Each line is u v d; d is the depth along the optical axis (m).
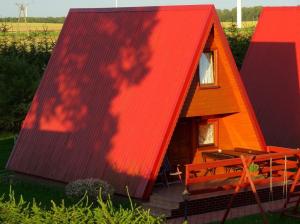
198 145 22.16
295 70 28.17
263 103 28.97
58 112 23.28
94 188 19.20
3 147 30.58
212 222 18.81
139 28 22.20
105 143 20.98
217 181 20.97
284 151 21.61
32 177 23.22
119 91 21.58
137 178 19.33
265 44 29.58
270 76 29.02
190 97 20.77
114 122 21.11
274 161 21.50
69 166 21.77
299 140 27.41
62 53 24.50
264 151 22.14
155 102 20.17
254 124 21.92
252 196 20.09
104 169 20.48
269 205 20.52
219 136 22.58
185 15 20.94
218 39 20.92
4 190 21.75
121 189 19.62
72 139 22.23
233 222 18.70
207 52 21.14
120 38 22.66
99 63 22.86
